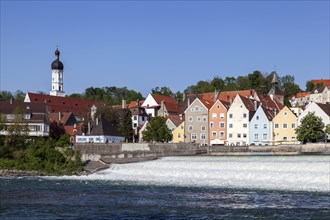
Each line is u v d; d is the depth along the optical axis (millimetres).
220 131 165625
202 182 90125
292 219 51906
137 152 134000
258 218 52656
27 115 160125
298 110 175500
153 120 167500
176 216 54500
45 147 124500
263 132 159375
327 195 70375
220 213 56000
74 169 116625
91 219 53000
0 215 55375
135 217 54094
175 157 123438
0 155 123812
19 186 86125
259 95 190375
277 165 97750
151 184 88125
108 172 111812
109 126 168000
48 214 56062
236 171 97625
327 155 110438
